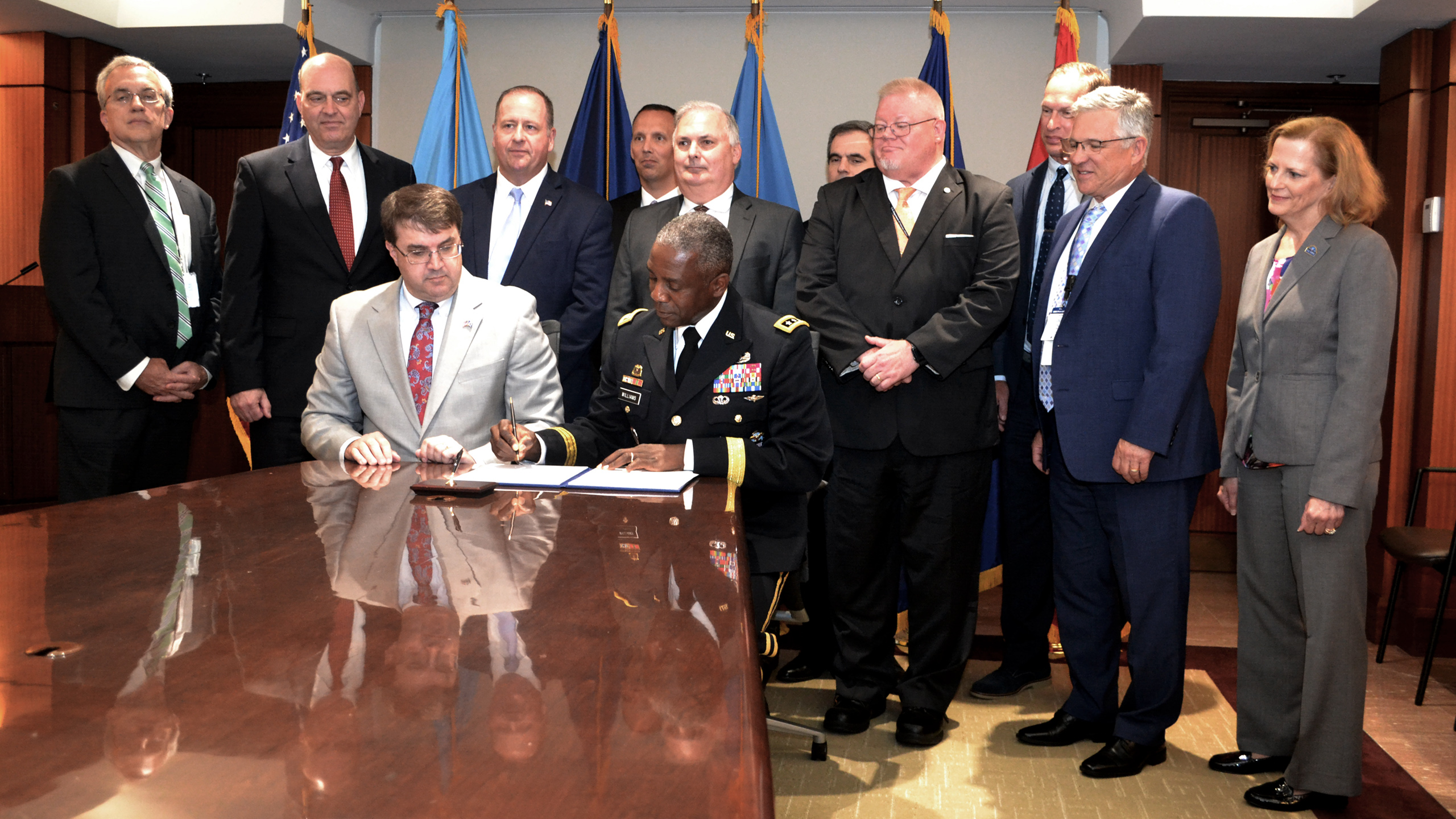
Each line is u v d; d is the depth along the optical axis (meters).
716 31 4.98
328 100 3.00
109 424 3.16
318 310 3.01
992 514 3.97
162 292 3.21
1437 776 2.67
